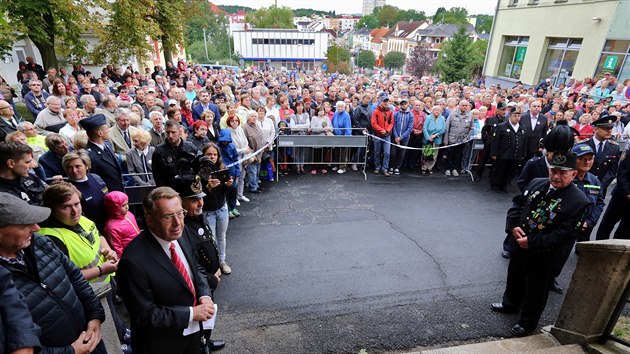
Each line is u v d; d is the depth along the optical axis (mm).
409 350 3299
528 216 3340
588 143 5355
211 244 2867
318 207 6309
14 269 1814
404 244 5164
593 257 2879
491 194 7203
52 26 11133
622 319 3332
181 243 2432
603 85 12898
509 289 3723
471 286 4266
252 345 3279
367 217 5980
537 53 19594
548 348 2928
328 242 5145
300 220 5801
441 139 8039
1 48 10852
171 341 2230
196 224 2807
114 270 2906
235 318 3615
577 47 17406
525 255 3357
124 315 3668
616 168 5328
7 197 1745
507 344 3250
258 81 17688
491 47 23469
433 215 6164
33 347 1568
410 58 51906
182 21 21219
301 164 7820
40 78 11250
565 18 17656
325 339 3383
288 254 4809
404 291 4129
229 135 5465
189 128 7051
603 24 15602
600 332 2951
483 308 3887
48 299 1928
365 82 20250
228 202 5758
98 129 4125
